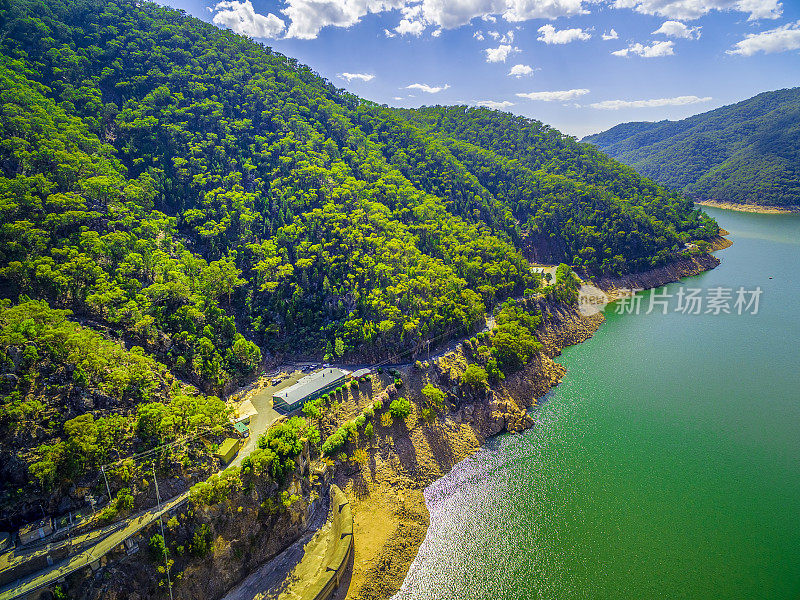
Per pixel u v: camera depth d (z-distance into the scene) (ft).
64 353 371.56
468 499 436.76
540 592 347.15
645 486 450.30
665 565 369.30
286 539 370.53
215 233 627.05
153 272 530.27
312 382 501.15
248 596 332.60
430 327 604.08
